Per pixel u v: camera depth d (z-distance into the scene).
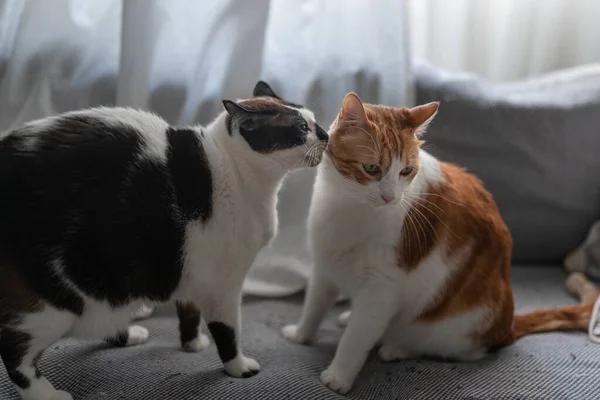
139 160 0.98
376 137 1.16
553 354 1.29
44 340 0.98
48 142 0.94
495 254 1.31
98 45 1.53
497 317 1.29
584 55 2.05
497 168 1.73
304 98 1.61
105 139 0.97
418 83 1.72
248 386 1.09
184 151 1.04
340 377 1.17
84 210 0.92
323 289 1.36
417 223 1.23
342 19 1.62
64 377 1.11
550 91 1.78
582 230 1.79
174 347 1.30
